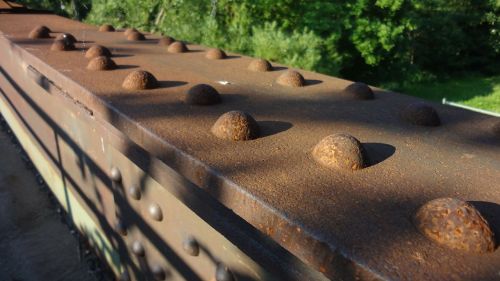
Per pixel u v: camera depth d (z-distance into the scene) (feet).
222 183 0.79
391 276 0.52
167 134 1.00
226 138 0.99
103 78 1.57
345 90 1.58
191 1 5.61
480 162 0.94
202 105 1.27
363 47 7.57
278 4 6.14
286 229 0.65
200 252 1.21
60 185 2.80
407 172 0.86
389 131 1.16
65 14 8.06
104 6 6.77
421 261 0.55
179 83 1.57
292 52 4.55
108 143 1.60
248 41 4.86
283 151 0.94
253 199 0.71
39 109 2.75
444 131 1.19
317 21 6.76
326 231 0.61
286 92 1.57
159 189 1.32
